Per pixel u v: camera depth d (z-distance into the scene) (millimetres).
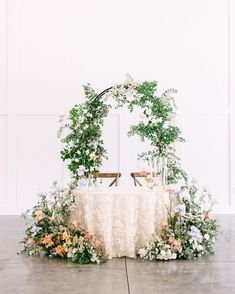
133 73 8609
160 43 8641
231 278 4180
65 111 8531
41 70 8578
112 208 4910
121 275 4301
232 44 8633
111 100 8492
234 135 8586
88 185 5234
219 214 8398
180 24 8664
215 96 8609
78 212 5023
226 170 8586
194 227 4891
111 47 8617
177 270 4457
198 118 8586
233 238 6102
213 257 5004
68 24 8617
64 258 4996
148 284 4012
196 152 8562
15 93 8500
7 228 6961
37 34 8602
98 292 3801
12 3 8578
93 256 4742
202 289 3861
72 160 5207
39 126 8508
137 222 4953
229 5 8656
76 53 8609
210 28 8664
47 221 5184
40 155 8492
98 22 8641
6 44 8562
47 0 8609
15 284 4047
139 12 8664
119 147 8453
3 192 8469
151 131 5227
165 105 5359
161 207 4973
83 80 8586
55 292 3811
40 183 8484
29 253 5180
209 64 8625
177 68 8617
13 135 8469
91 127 5215
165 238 4938
